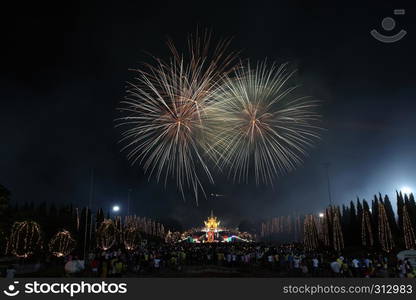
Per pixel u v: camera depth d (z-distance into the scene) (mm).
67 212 71438
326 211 70250
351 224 67562
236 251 53188
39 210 77375
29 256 44031
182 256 46969
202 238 159000
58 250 47031
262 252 51344
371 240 59625
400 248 54688
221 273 39906
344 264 30578
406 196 57906
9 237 43656
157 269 41375
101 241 59812
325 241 69125
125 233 74812
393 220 59062
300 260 40594
